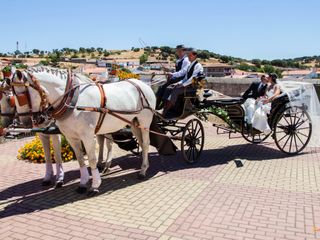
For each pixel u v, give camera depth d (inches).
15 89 217.3
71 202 233.8
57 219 207.5
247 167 314.3
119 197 242.2
